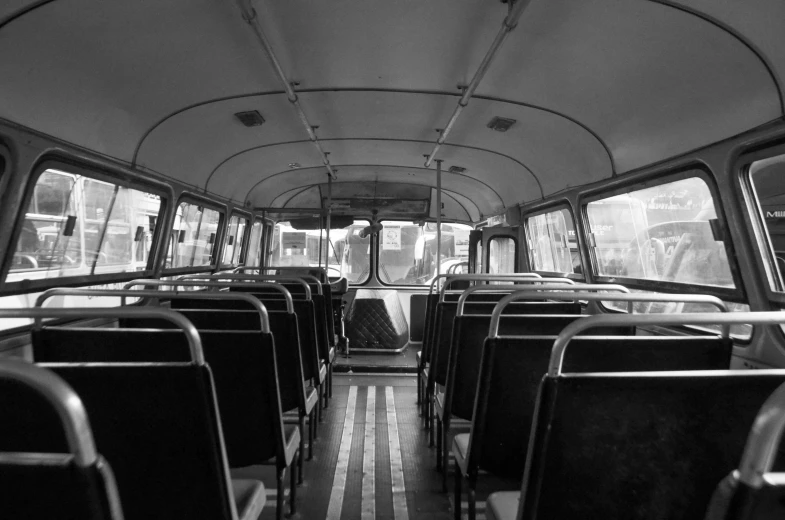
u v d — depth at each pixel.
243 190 7.25
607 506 1.52
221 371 2.37
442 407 3.48
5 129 2.81
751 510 0.76
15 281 3.11
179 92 3.84
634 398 1.43
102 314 1.67
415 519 3.08
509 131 5.12
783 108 2.62
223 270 7.27
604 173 4.59
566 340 1.42
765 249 3.01
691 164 3.38
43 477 0.85
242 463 2.51
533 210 6.70
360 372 6.77
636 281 4.35
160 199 4.97
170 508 1.72
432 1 2.79
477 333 3.10
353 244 9.04
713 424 1.45
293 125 5.18
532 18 2.87
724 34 2.55
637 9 2.62
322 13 2.91
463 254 9.17
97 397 1.59
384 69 3.72
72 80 3.06
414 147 6.14
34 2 2.41
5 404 1.45
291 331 3.22
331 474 3.70
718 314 1.54
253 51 3.36
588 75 3.46
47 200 3.33
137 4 2.66
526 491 1.54
